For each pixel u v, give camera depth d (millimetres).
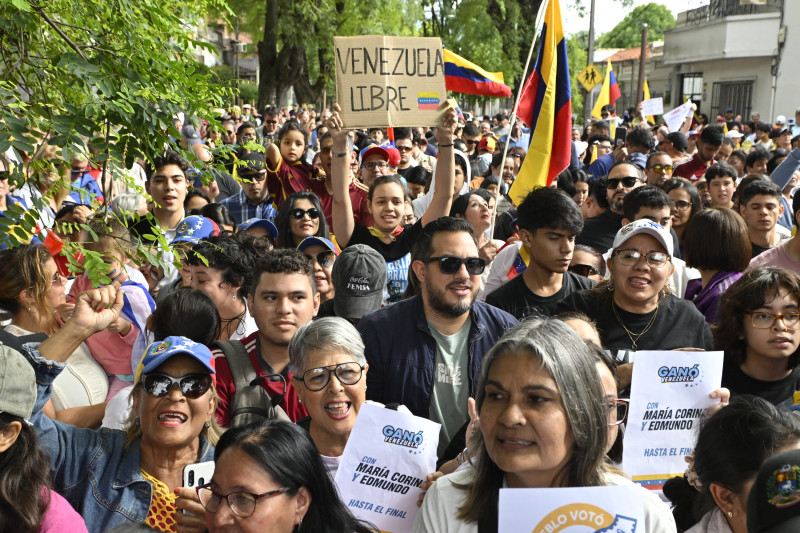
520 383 2215
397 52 5395
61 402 3850
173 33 3207
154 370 2879
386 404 3334
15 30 2969
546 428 2191
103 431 3035
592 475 2279
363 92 5375
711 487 2520
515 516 2137
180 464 2975
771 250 5270
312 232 6008
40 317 3961
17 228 2787
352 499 2854
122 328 4105
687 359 3195
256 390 3475
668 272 3986
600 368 2814
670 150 11234
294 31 28750
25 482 2492
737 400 2568
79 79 2732
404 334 3646
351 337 3191
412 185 8594
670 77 48438
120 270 3941
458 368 3627
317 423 3170
